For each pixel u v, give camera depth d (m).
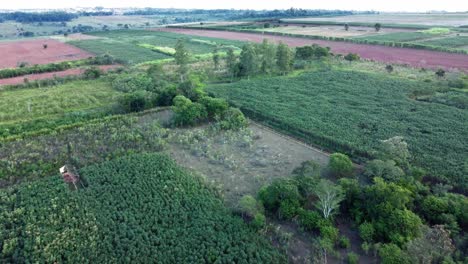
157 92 75.81
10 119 65.81
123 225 35.34
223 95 78.38
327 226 35.41
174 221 36.38
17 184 43.72
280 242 34.84
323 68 101.38
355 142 54.06
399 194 35.94
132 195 40.75
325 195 36.59
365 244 33.22
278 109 68.81
